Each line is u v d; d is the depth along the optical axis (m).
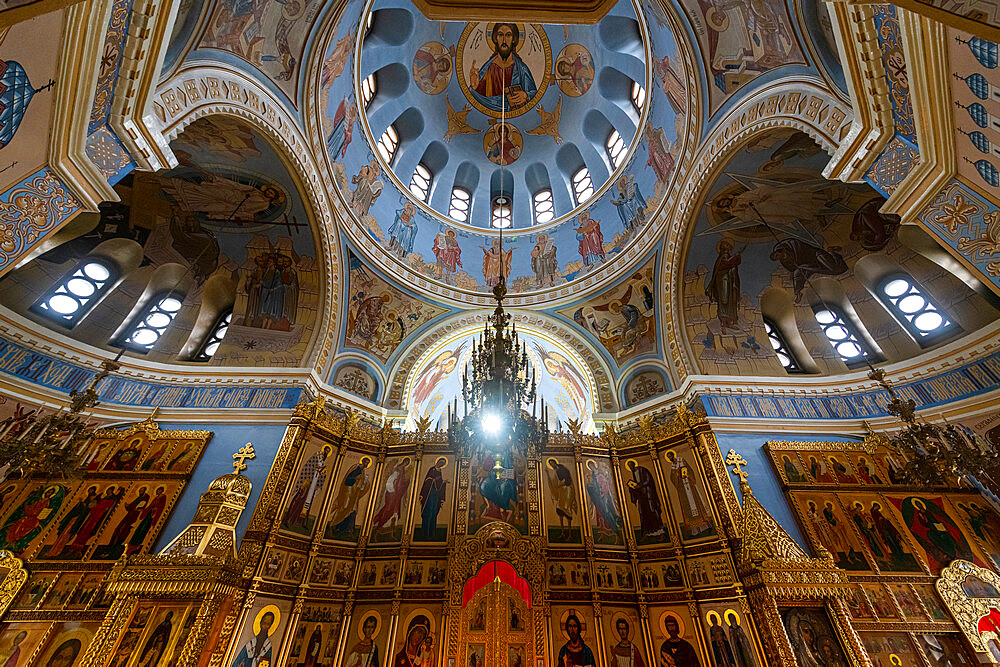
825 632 8.07
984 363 9.78
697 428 11.06
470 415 8.11
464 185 19.48
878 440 10.51
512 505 11.04
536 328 15.33
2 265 5.02
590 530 10.65
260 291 12.75
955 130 5.47
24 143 4.85
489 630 9.17
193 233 12.11
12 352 9.33
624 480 11.58
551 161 19.16
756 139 9.98
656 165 14.23
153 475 9.67
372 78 16.52
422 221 16.48
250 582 8.50
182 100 7.58
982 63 4.91
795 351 12.75
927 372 10.58
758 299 13.08
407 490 11.40
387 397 13.64
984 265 5.76
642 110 14.62
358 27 13.39
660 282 13.55
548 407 17.70
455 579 9.84
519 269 16.84
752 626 8.42
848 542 9.26
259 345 12.18
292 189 11.40
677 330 12.88
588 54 17.28
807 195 11.20
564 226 16.89
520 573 9.88
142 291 12.13
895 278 11.63
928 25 5.19
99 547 8.67
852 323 12.38
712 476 10.35
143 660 7.30
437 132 18.56
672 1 11.13
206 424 10.70
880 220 11.09
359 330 13.69
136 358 11.22
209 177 11.02
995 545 8.91
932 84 5.45
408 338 14.84
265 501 9.48
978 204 5.59
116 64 5.59
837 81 7.66
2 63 4.32
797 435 10.94
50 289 10.60
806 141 9.86
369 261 13.93
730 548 9.41
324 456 10.99
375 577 10.11
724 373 12.16
